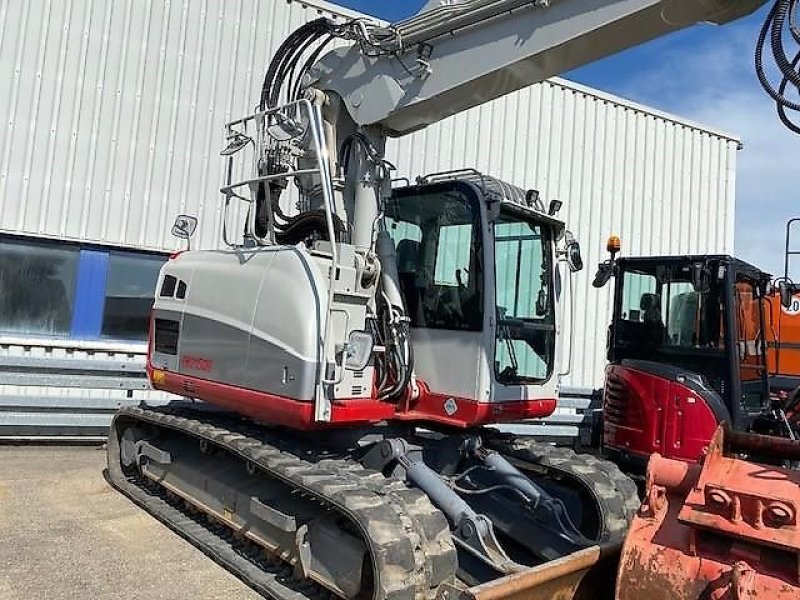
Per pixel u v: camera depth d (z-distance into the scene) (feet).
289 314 12.84
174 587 12.67
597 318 33.94
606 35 10.61
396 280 14.56
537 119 32.91
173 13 26.14
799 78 9.19
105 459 22.03
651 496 9.31
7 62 23.63
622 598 8.80
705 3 9.54
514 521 14.21
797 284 23.41
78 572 13.06
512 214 15.17
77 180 24.64
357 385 13.06
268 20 27.73
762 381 20.86
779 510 7.93
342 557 11.34
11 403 22.30
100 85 24.98
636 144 35.60
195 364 15.34
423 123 14.03
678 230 36.68
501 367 14.44
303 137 14.80
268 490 13.67
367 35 13.71
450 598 9.16
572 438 28.68
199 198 26.55
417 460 13.99
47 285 24.53
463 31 12.28
